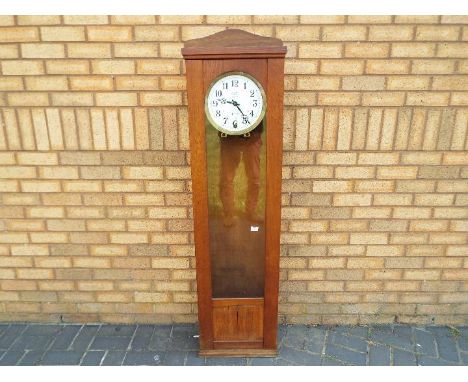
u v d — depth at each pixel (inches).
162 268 122.3
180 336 122.3
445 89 106.1
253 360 112.7
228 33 88.4
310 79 106.0
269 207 98.8
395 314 126.3
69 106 109.0
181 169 113.0
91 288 124.9
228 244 103.3
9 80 107.1
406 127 109.0
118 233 119.3
